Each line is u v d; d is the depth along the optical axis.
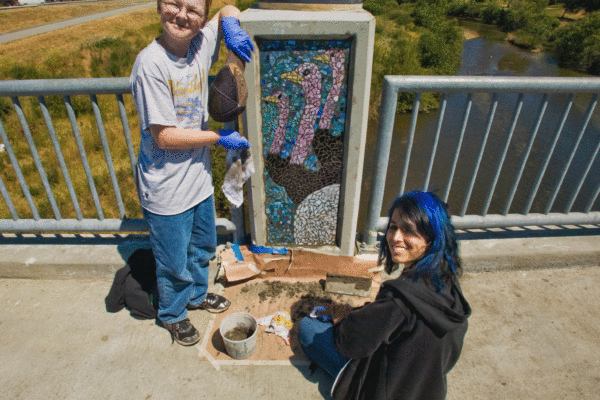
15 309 2.39
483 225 2.71
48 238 2.73
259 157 2.22
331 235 2.56
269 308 2.42
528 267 2.73
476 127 17.44
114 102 18.09
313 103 2.08
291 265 2.60
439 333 1.31
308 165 2.29
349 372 1.62
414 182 13.67
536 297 2.53
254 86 2.00
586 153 14.92
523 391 1.98
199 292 2.30
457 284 1.36
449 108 19.77
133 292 2.32
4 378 2.01
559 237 2.80
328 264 2.60
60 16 36.91
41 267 2.56
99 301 2.45
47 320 2.32
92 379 2.01
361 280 2.46
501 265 2.70
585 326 2.34
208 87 2.01
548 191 13.10
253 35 1.87
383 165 2.33
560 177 2.55
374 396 1.50
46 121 2.22
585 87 2.18
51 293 2.51
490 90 2.17
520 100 2.25
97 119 2.20
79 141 2.30
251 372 2.04
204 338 2.22
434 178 14.01
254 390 1.96
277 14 1.88
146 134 1.68
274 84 2.04
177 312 2.15
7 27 31.66
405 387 1.44
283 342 2.20
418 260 1.37
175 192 1.79
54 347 2.17
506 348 2.20
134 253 2.50
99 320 2.33
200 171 1.88
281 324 2.27
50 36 27.20
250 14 1.89
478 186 13.59
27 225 2.56
